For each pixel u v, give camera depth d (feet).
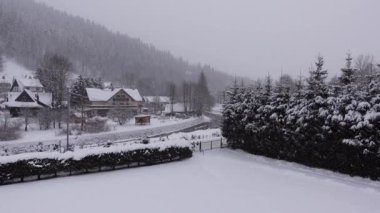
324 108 65.26
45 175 60.59
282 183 57.67
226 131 92.38
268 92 83.25
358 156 58.75
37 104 169.27
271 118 75.87
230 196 50.44
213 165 71.15
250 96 87.56
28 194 51.21
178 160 76.02
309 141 67.82
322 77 68.95
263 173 64.75
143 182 58.03
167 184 56.80
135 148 69.97
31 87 233.96
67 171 62.75
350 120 59.36
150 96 363.76
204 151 86.94
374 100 58.23
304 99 70.18
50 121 140.97
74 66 395.34
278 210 44.70
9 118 140.67
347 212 44.16
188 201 48.11
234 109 89.30
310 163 68.64
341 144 61.72
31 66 374.43
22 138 117.29
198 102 266.36
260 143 80.59
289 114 72.38
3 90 266.77
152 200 48.49
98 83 268.62
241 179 60.23
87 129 139.13
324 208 45.52
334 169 64.03
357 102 60.44
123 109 186.29
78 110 178.81
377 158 56.80
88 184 56.75
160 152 72.95
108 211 44.11
